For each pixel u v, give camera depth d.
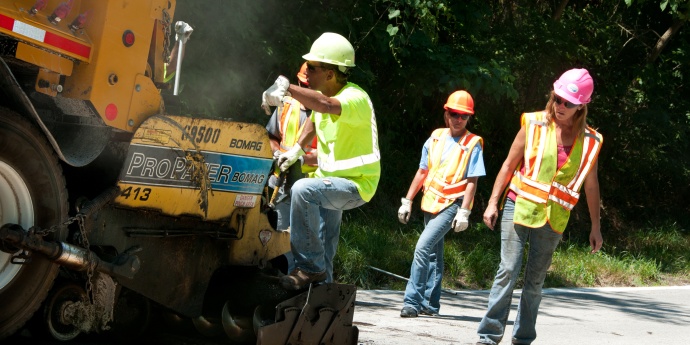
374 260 12.83
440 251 9.89
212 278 6.54
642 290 14.76
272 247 6.77
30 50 5.11
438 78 15.62
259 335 5.71
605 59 21.38
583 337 9.18
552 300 12.41
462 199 9.62
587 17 21.03
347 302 6.27
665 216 22.66
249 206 6.48
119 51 5.55
